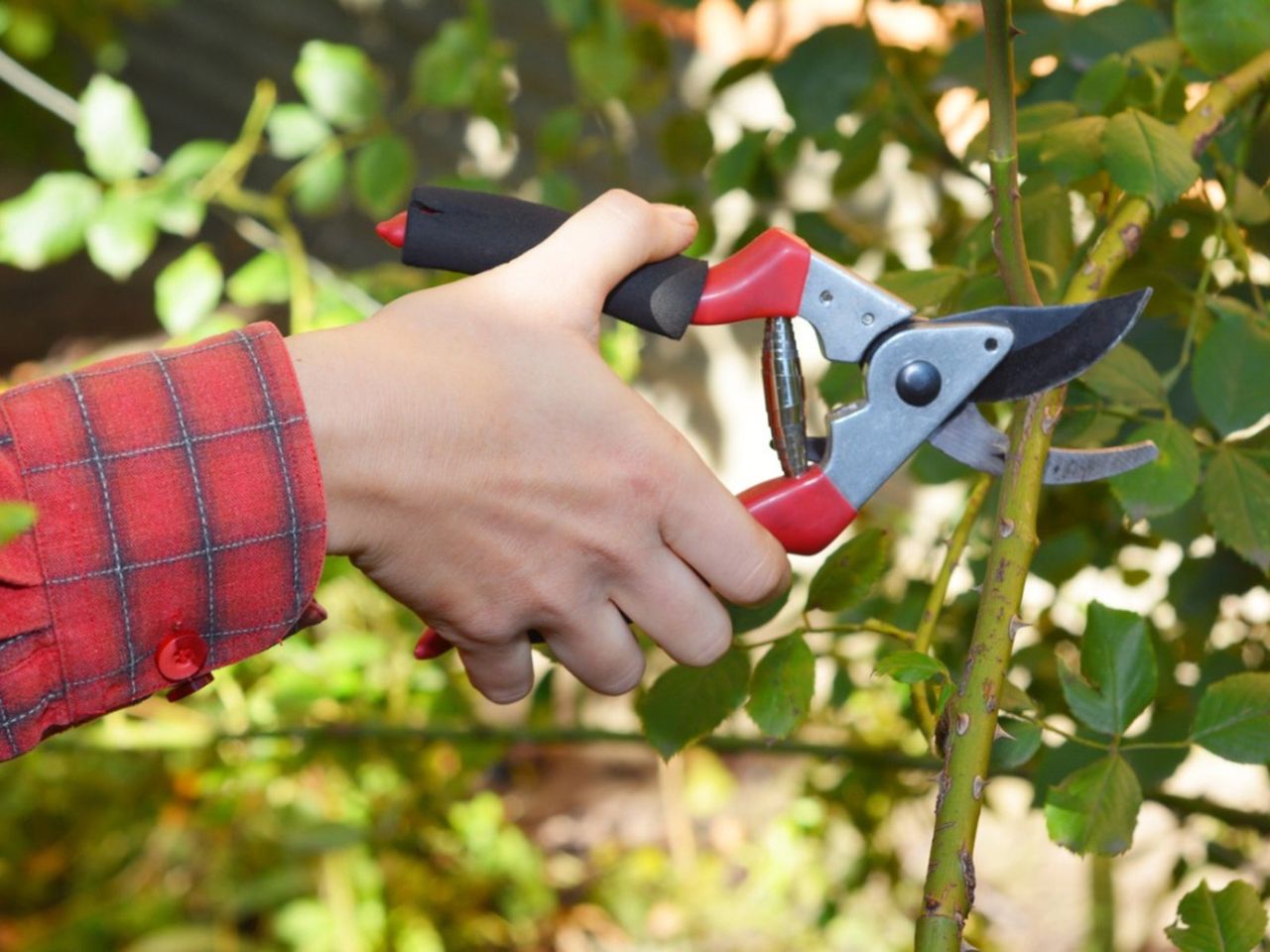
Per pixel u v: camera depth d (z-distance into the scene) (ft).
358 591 6.67
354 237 12.55
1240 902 2.52
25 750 2.63
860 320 2.87
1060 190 3.50
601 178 9.53
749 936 7.22
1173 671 3.96
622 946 7.36
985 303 3.46
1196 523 3.63
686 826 7.77
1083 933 6.78
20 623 2.56
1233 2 3.05
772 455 9.46
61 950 6.82
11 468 2.54
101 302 13.34
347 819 6.22
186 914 7.03
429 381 2.66
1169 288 3.71
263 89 5.03
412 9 11.46
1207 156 3.56
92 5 8.92
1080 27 3.55
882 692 5.66
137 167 4.91
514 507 2.74
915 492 7.72
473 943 7.27
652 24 5.25
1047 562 4.13
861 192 7.18
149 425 2.60
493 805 7.01
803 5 5.53
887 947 6.86
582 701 5.93
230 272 12.87
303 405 2.63
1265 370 3.04
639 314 2.86
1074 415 3.38
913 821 7.34
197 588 2.65
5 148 8.69
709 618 2.91
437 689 5.70
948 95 4.70
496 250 2.85
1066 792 2.71
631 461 2.73
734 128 8.30
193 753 6.44
